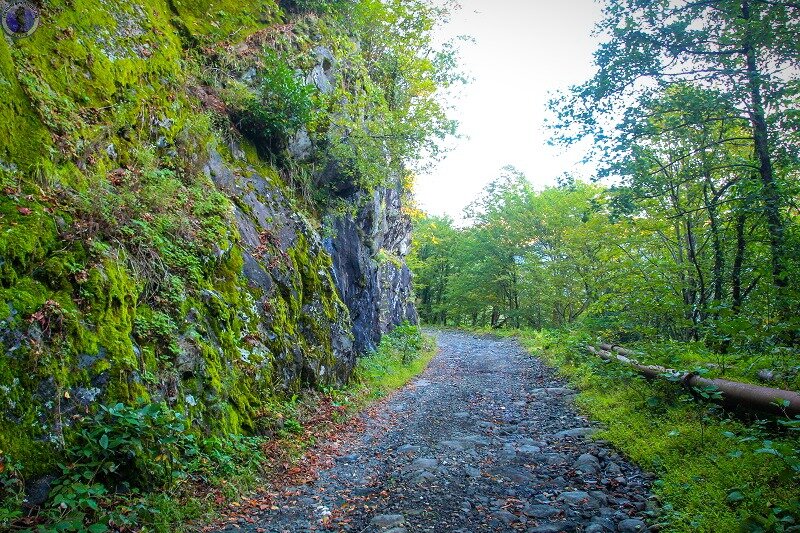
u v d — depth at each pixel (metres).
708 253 13.02
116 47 7.38
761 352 8.69
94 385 4.51
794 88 8.16
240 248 8.05
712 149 10.65
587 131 10.16
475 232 41.12
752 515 3.95
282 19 12.74
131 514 4.02
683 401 7.32
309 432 7.29
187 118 8.37
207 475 5.14
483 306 41.38
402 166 14.09
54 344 4.30
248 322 7.50
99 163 6.09
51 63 6.11
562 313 31.31
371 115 13.12
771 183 8.59
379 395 10.76
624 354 11.01
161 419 4.83
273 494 5.35
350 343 11.06
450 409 9.73
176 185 7.00
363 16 15.20
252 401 6.86
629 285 12.09
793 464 3.87
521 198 34.25
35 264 4.53
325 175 12.92
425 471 6.07
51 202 5.05
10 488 3.61
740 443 5.56
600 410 8.34
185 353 5.81
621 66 9.43
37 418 3.97
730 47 9.07
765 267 9.34
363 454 6.90
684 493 4.77
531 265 31.47
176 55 8.99
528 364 16.16
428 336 26.88
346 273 13.52
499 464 6.34
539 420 8.58
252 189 9.46
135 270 5.63
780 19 7.80
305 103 10.29
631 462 6.07
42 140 5.29
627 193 10.12
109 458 4.30
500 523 4.64
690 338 12.59
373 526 4.63
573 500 5.05
